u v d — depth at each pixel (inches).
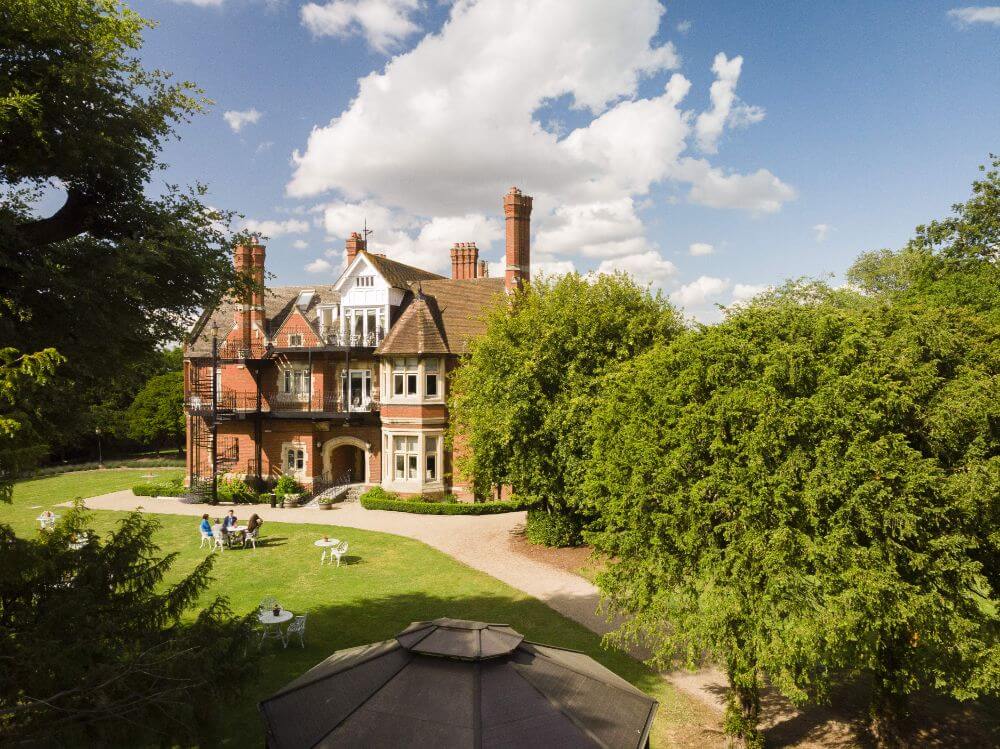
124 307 377.7
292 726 256.7
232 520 921.5
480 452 867.4
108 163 370.6
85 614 284.8
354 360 1321.4
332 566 824.3
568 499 812.6
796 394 381.1
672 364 450.3
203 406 1261.1
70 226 386.0
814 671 370.3
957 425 354.3
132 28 377.1
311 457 1310.3
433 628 298.8
